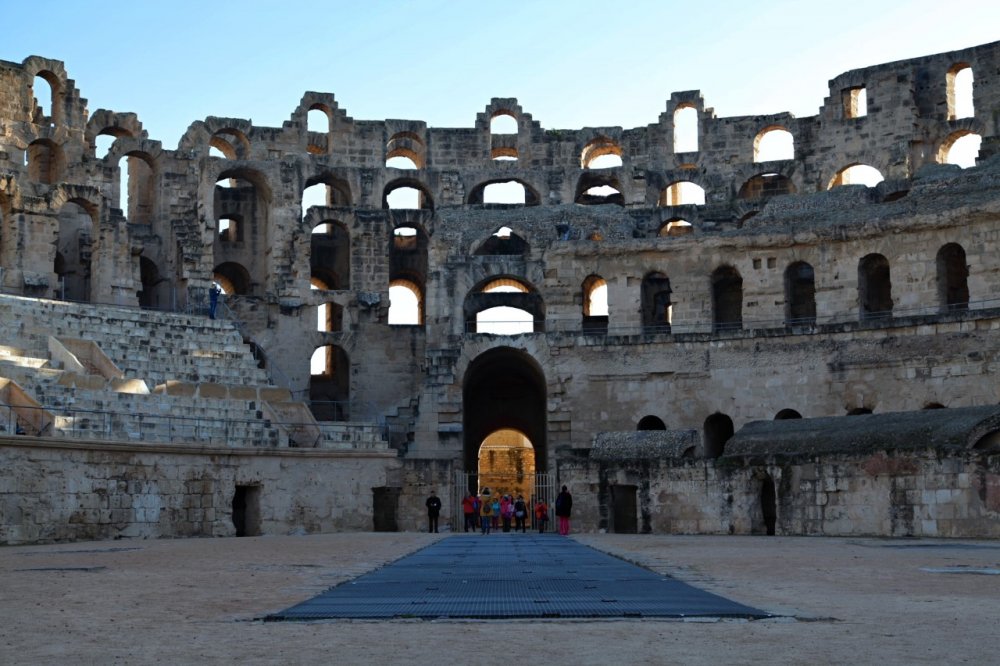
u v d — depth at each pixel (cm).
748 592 2202
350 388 8519
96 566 3130
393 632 1670
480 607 1956
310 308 8550
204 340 7081
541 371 7512
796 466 4928
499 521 7175
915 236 7212
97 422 5388
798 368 7100
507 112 9631
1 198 7656
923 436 4684
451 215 8456
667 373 7350
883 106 8975
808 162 9150
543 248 8244
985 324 6631
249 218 9112
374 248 8725
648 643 1545
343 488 6234
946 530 4406
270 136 9138
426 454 7262
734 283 8212
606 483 5797
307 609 1950
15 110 8344
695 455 6172
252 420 6109
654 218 8781
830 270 7469
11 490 4844
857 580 2445
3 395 5125
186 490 5603
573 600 2062
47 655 1475
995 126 8619
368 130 9381
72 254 8500
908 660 1385
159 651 1503
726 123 9412
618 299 7850
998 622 1725
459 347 7581
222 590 2348
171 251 8394
